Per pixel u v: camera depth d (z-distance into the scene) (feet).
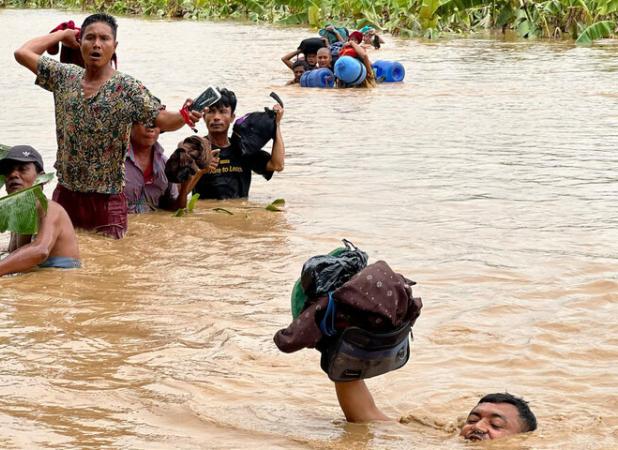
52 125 55.01
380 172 44.60
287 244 33.06
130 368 21.68
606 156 47.42
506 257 31.01
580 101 65.92
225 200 40.11
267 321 25.12
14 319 25.00
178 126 33.63
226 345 23.22
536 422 18.29
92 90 33.68
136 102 33.42
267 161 40.63
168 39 118.11
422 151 49.49
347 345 18.71
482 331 24.31
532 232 34.09
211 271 29.86
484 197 39.50
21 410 19.12
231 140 40.50
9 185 31.12
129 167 37.63
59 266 30.12
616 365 22.20
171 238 33.96
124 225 34.47
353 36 79.51
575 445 17.22
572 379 21.30
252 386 20.80
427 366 22.16
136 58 94.38
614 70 83.25
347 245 20.36
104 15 34.01
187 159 37.04
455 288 27.91
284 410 19.47
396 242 32.94
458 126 56.80
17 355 22.35
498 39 117.29
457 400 20.10
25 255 29.43
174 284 28.45
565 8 118.32
